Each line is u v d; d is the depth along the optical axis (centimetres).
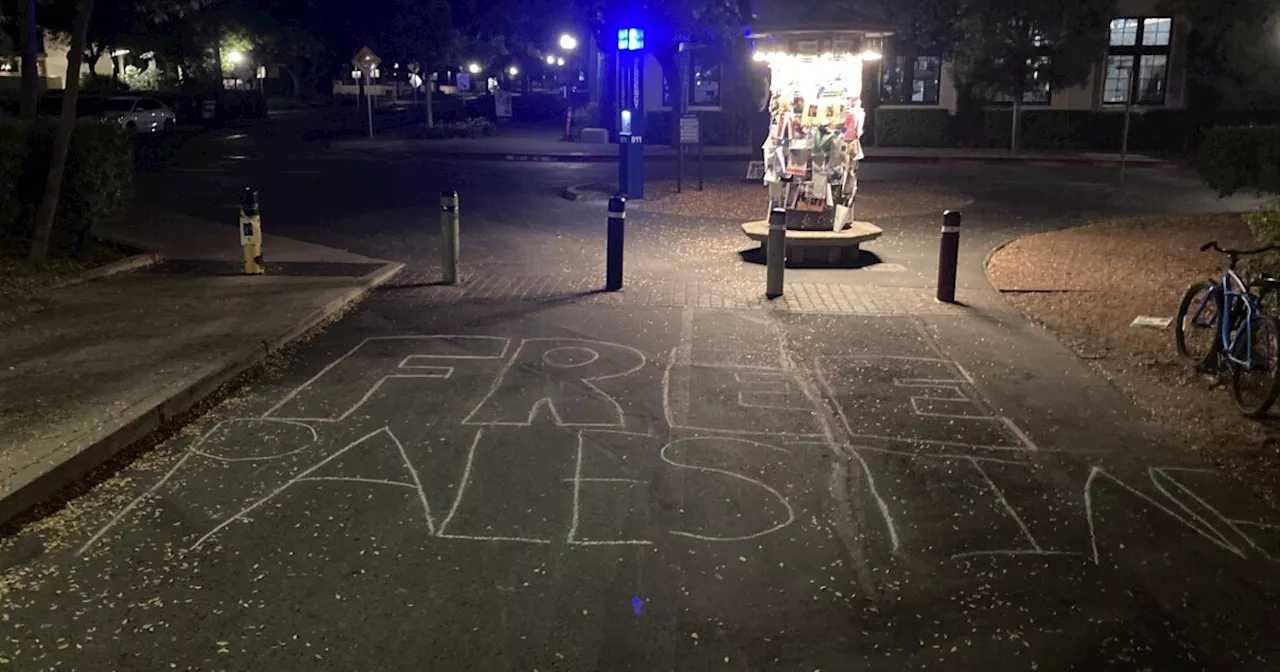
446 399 691
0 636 393
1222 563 473
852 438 632
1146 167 2645
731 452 604
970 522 513
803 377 758
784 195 1218
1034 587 448
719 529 500
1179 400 712
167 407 636
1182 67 3062
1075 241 1402
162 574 445
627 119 1812
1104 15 2777
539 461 584
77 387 660
